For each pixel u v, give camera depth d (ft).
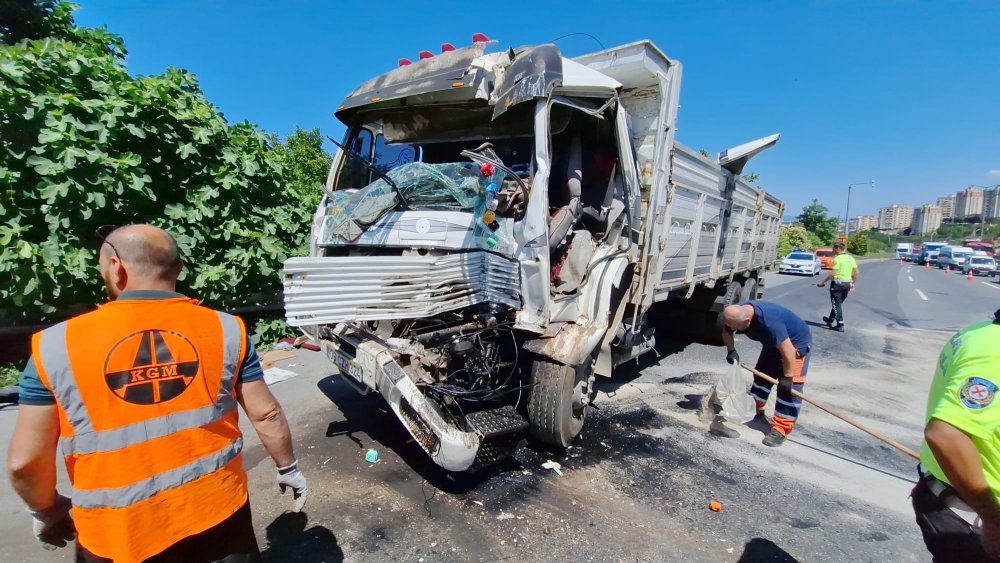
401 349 10.89
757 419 16.34
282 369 18.99
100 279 17.07
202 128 19.85
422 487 11.52
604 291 12.70
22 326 16.78
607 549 9.63
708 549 9.78
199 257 19.93
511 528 10.16
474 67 12.35
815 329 32.30
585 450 13.67
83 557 5.18
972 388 5.57
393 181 12.64
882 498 11.86
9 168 15.76
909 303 48.26
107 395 5.00
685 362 22.88
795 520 10.85
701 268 21.47
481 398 11.65
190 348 5.50
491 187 11.41
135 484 5.09
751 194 27.61
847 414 17.06
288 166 25.44
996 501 5.51
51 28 24.32
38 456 4.90
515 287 11.34
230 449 5.86
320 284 9.74
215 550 5.81
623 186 14.34
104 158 16.48
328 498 10.97
